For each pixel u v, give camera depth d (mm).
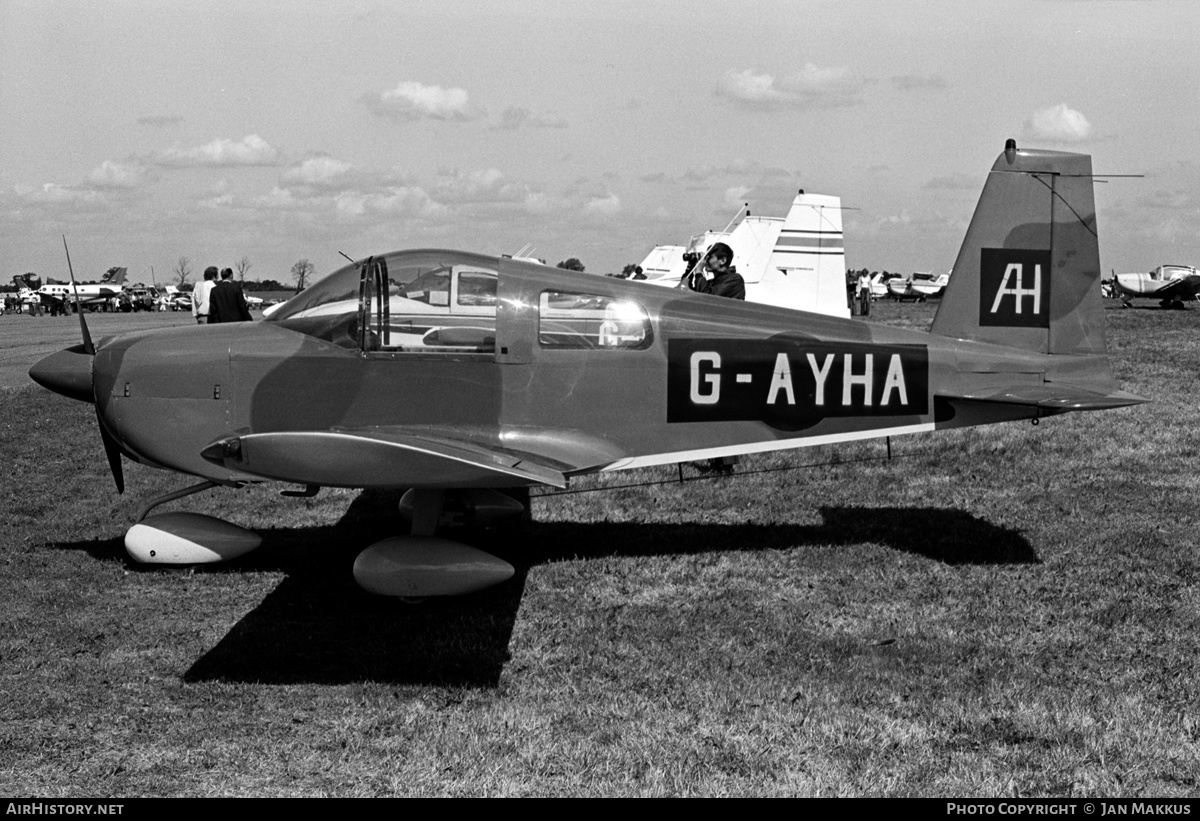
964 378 6637
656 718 4355
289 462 4930
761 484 8922
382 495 8711
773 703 4512
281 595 6039
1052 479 8820
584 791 3730
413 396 6090
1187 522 7418
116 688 4688
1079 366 6781
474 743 4109
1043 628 5438
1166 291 43125
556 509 8133
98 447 11062
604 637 5348
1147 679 4758
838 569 6465
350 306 6078
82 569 6504
